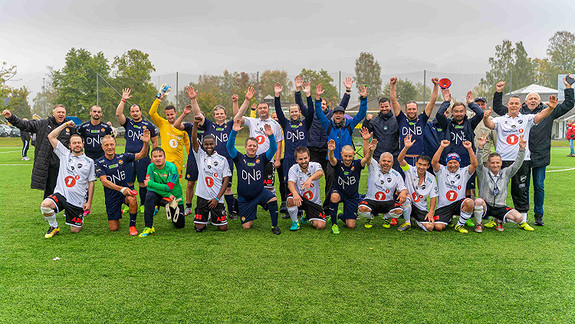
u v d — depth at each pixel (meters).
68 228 5.73
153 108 6.92
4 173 11.59
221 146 6.51
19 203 7.38
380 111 6.56
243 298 3.42
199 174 5.58
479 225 5.53
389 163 5.62
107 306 3.27
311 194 5.73
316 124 6.90
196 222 5.53
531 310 3.21
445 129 6.25
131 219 5.42
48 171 6.33
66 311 3.18
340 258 4.43
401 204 5.61
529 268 4.12
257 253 4.60
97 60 41.06
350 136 6.72
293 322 3.02
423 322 3.03
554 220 6.15
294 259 4.40
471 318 3.08
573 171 12.00
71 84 39.59
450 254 4.58
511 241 5.09
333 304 3.31
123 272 3.99
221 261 4.32
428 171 6.22
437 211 5.70
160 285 3.68
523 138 5.68
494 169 5.48
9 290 3.56
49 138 5.27
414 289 3.61
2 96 39.16
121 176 5.58
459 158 5.61
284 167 6.93
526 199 5.73
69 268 4.09
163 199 5.57
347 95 6.89
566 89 5.74
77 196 5.41
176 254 4.55
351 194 5.73
